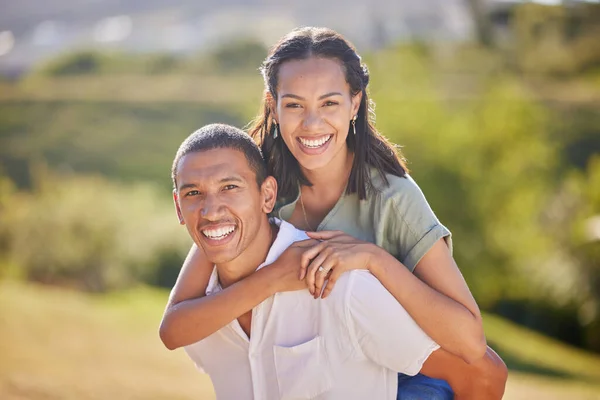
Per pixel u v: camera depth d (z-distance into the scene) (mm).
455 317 2574
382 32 41875
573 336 15750
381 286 2564
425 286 2613
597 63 35312
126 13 47531
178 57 40938
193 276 2885
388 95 16031
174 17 46625
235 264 2730
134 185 26344
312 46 2801
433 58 34125
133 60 41000
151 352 9320
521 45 36344
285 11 46531
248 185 2629
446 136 15602
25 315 10734
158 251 14992
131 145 31359
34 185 26750
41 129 33281
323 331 2590
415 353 2561
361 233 2957
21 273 14367
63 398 7121
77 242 14641
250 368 2713
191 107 35000
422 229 2811
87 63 40781
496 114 16062
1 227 14977
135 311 11891
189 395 7527
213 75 38938
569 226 16203
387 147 2957
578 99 32125
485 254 15719
